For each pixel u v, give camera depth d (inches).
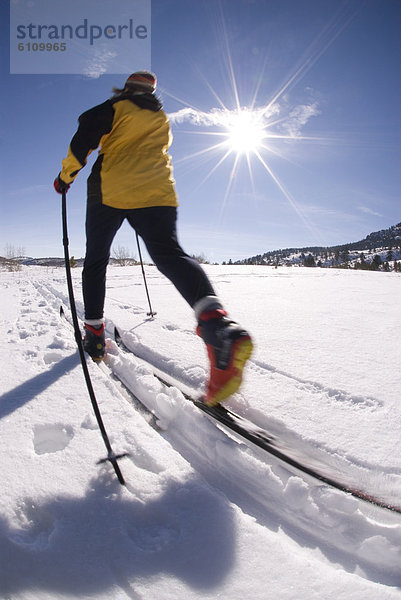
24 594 34.9
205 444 59.6
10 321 146.8
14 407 69.6
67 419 65.4
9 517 42.9
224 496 48.1
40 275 484.4
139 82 79.4
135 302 188.7
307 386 81.2
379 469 52.3
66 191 78.7
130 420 65.2
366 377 85.5
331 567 40.5
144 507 45.6
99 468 52.2
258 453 57.6
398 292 241.0
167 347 104.5
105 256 90.4
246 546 40.3
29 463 52.8
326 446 58.0
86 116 74.4
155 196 77.1
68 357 98.7
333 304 186.2
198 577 36.8
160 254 74.4
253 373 88.7
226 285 289.1
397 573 39.7
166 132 81.7
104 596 34.9
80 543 40.4
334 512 46.3
